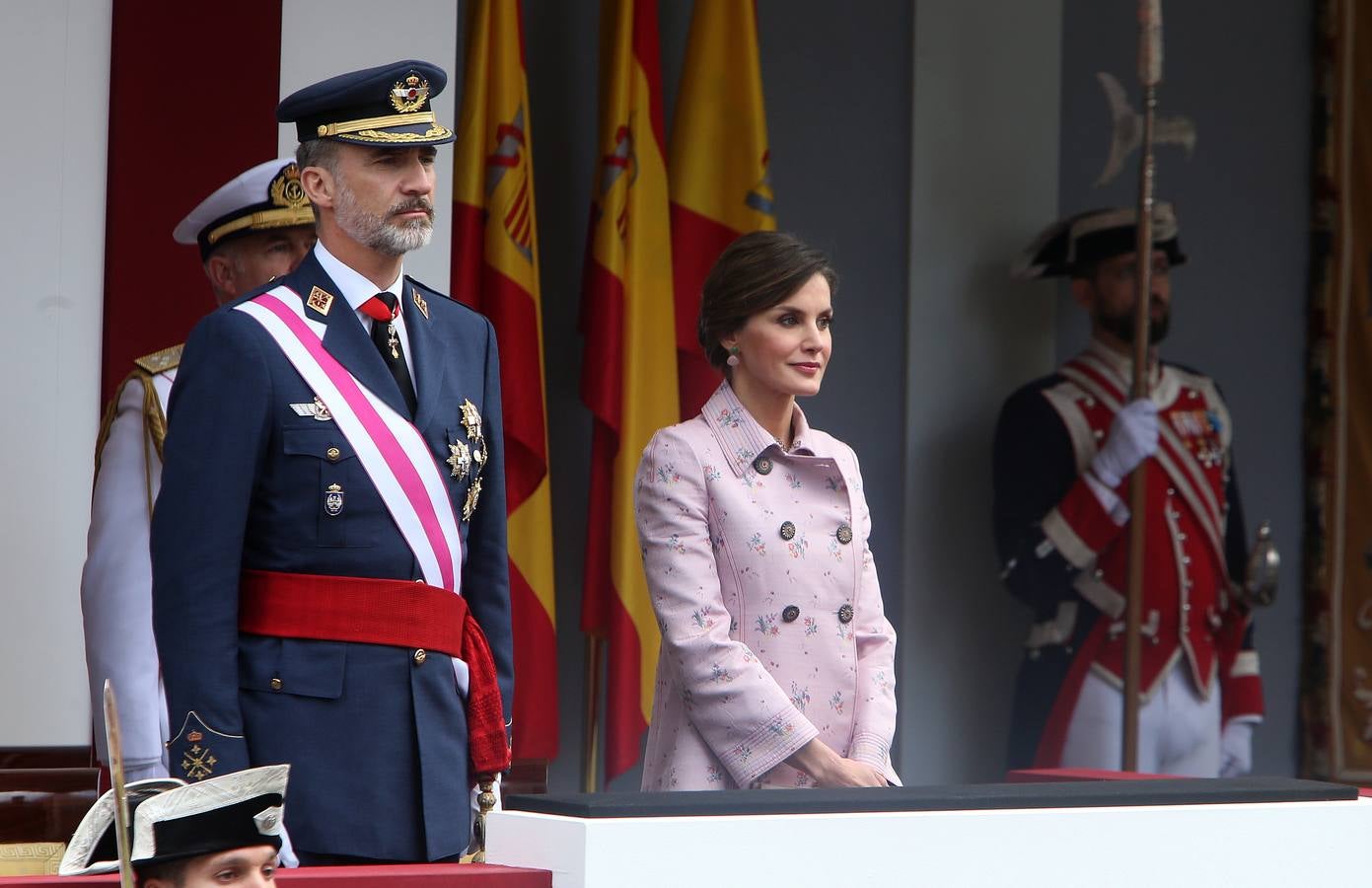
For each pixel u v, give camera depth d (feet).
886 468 67.72
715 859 22.08
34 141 47.98
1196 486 65.26
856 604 34.81
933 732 67.21
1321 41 75.97
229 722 28.25
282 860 28.19
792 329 34.53
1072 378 65.67
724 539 33.99
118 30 48.73
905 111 68.59
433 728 29.73
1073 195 71.05
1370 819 27.78
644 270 58.65
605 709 60.80
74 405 48.16
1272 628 74.69
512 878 21.63
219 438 29.07
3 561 47.21
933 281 68.23
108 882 19.89
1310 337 75.46
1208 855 26.18
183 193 49.39
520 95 56.49
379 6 51.57
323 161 30.55
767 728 32.17
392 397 30.42
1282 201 75.61
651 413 58.44
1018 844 24.41
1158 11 61.52
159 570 28.94
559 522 62.54
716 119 60.44
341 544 29.50
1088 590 64.03
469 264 55.16
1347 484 75.20
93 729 37.96
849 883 23.03
